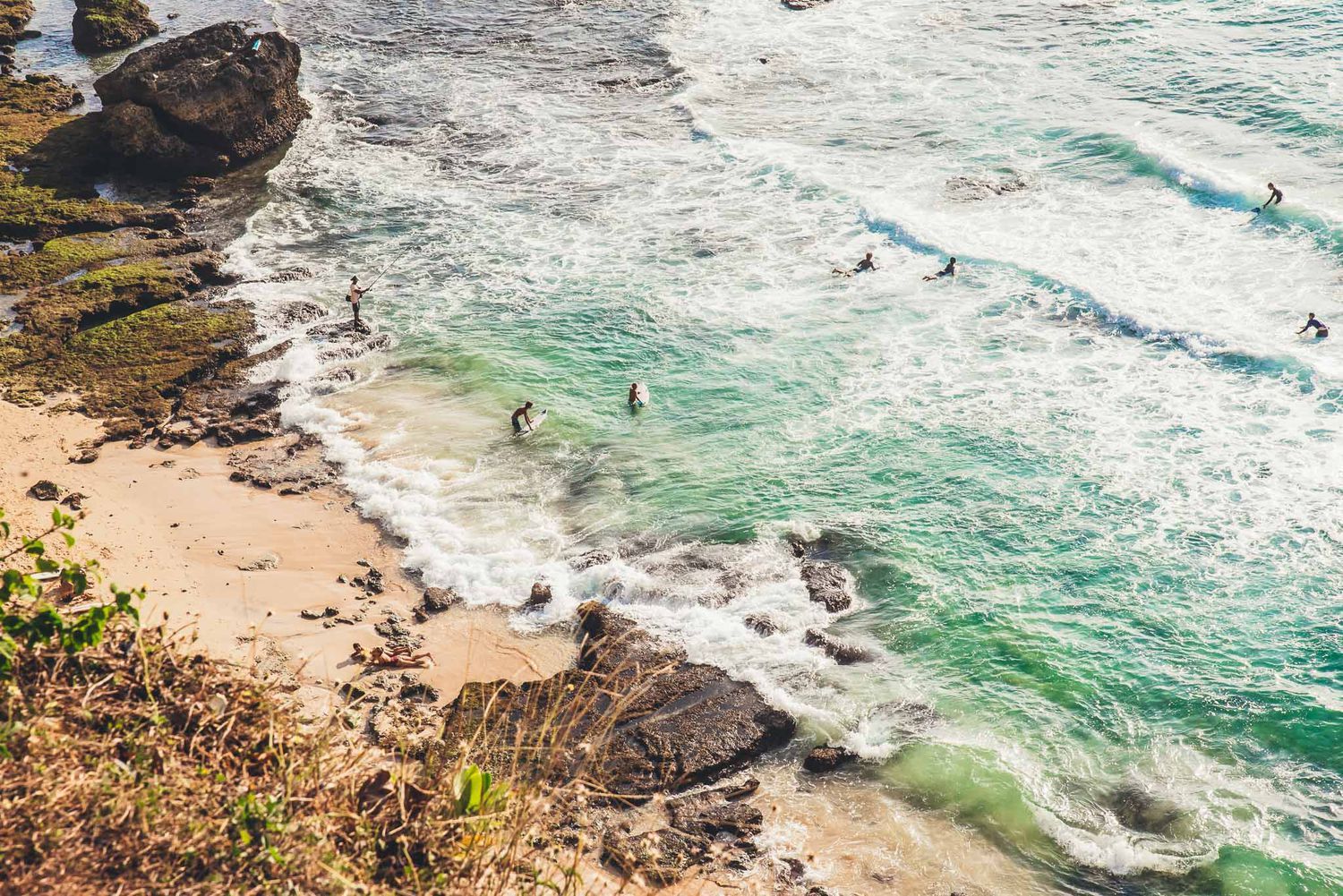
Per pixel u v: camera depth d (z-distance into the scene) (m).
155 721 9.19
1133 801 17.08
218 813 8.52
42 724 8.78
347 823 9.03
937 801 17.25
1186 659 19.58
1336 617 20.05
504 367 29.81
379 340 31.23
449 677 19.52
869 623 20.92
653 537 23.36
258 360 30.41
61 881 7.82
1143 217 34.22
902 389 27.91
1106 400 26.66
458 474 25.66
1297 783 17.20
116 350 30.81
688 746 17.97
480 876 9.11
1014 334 29.58
